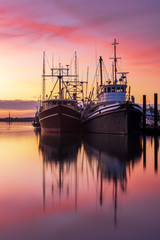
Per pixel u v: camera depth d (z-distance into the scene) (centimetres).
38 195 1348
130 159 2584
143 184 1573
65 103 6869
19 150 3409
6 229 929
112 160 2534
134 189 1456
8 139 5344
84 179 1720
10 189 1468
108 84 6281
